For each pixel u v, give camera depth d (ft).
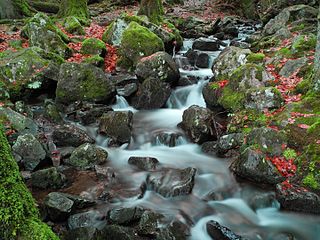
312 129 9.91
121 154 11.28
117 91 15.05
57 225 7.77
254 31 27.37
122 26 19.81
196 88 15.85
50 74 14.51
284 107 11.61
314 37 16.29
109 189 9.17
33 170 9.68
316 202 8.33
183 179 9.50
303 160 9.30
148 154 11.41
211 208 8.75
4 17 24.21
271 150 9.91
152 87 14.44
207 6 39.73
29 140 9.97
